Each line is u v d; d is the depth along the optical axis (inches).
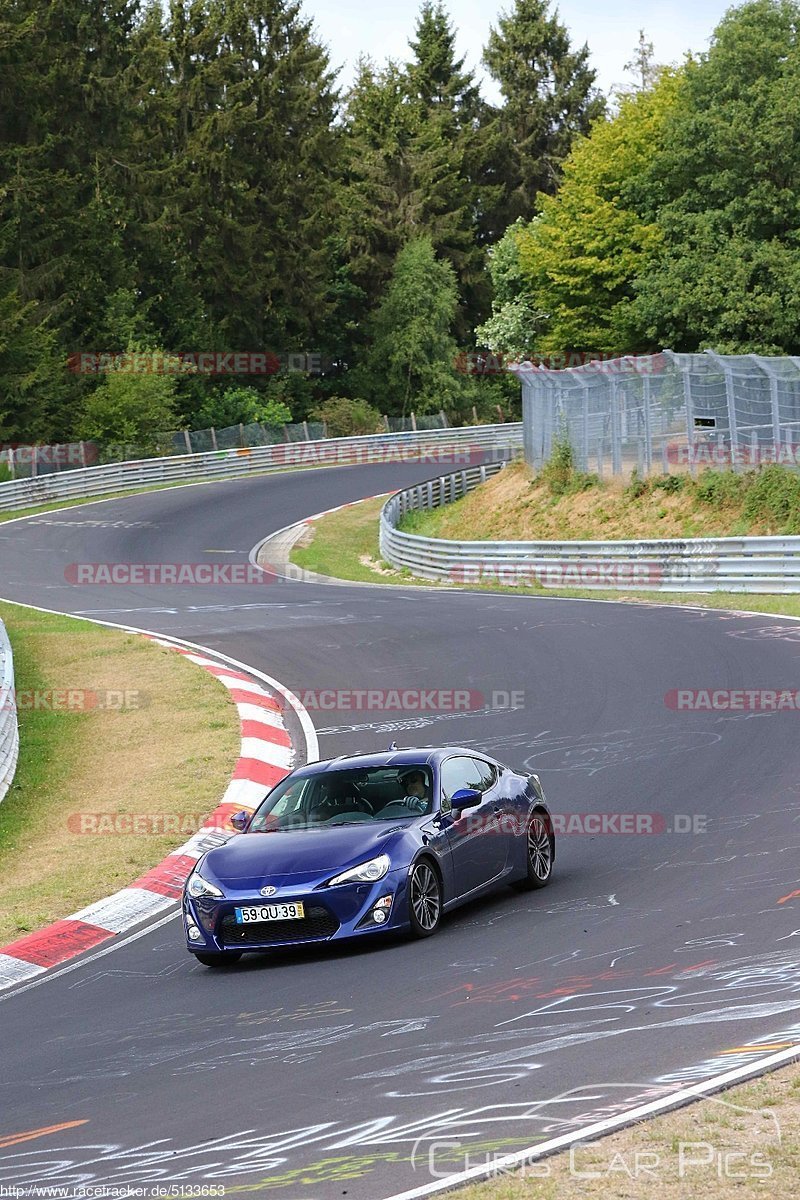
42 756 1432.1
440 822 787.4
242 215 6673.2
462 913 810.2
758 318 3722.9
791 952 613.3
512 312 6323.8
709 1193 348.8
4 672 1491.1
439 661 1792.6
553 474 3307.1
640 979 598.5
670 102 4854.8
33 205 5162.4
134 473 4591.5
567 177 5231.3
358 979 672.4
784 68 3747.5
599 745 1252.5
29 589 2930.6
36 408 4827.8
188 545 3565.5
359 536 3786.9
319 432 5772.6
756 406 2647.6
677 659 1627.7
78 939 874.8
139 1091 528.7
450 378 7027.6
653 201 4097.0
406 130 7706.7
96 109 5659.5
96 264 5585.6
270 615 2383.1
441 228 7573.8
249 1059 553.3
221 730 1480.1
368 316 7278.5
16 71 5221.5
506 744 1306.6
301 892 727.7
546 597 2422.5
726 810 978.7
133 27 6368.1
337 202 7027.6
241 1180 406.0
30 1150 469.1
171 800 1221.1
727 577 2268.7
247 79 6712.6
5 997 759.7
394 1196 374.6
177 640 2121.1
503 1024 551.8
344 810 805.2
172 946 828.6
